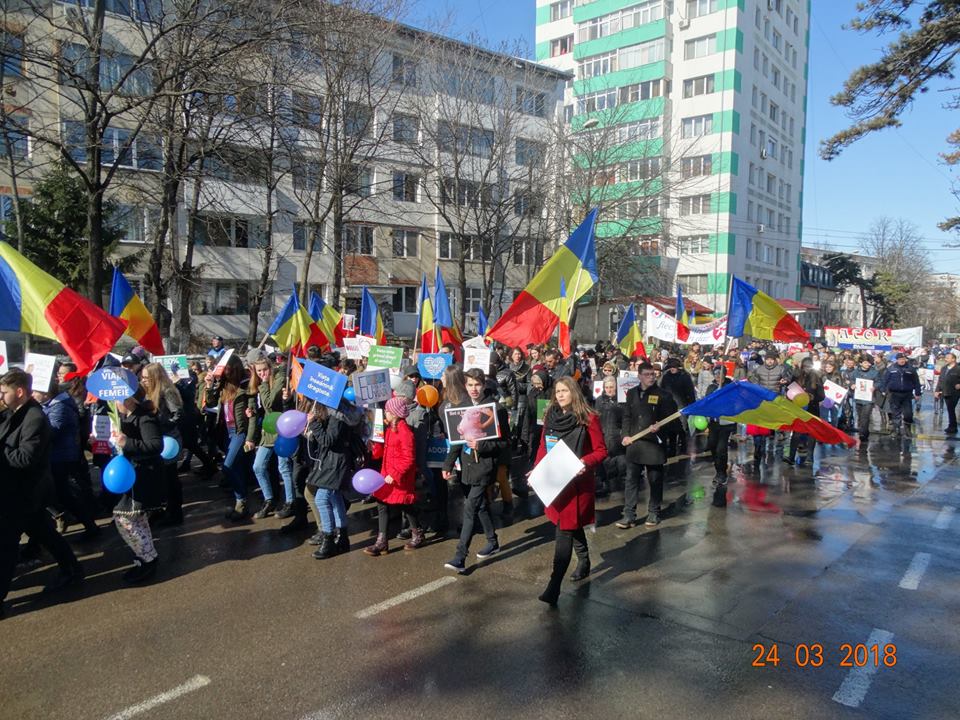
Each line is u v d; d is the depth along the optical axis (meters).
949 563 6.07
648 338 21.94
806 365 11.76
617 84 45.31
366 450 6.54
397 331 35.97
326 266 32.22
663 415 7.13
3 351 6.68
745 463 11.24
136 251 25.84
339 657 4.22
